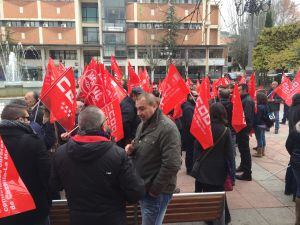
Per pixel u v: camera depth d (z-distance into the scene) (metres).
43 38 48.19
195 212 3.88
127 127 5.57
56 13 48.12
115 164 2.61
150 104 3.31
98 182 2.60
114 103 4.62
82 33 49.78
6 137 2.98
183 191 6.20
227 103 6.67
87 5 49.38
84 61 50.44
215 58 49.66
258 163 7.84
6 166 2.77
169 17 45.47
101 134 2.69
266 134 11.44
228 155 4.37
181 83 5.53
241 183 6.47
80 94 5.54
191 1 46.84
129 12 49.03
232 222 4.80
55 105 4.32
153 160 3.34
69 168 2.65
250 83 8.75
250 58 14.34
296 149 4.57
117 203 2.72
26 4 47.38
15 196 2.78
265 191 6.04
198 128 4.37
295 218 4.94
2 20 47.31
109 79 5.36
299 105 5.68
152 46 46.56
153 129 3.32
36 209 3.11
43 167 3.05
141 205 3.49
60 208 3.65
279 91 8.30
